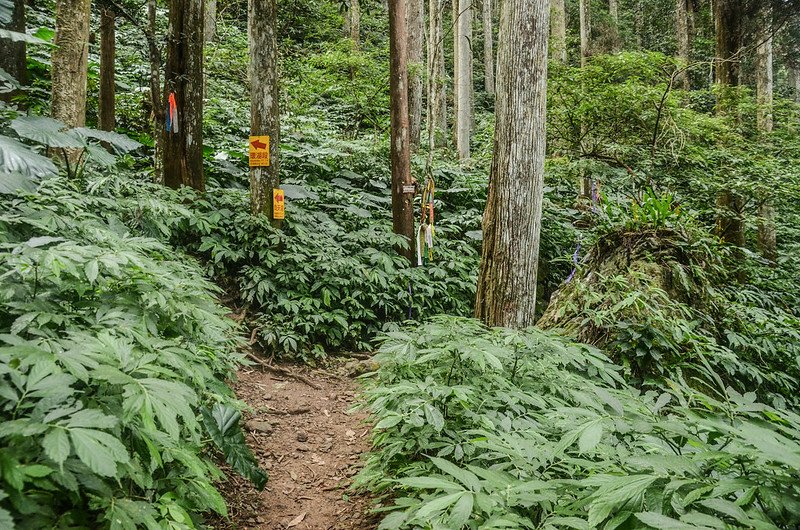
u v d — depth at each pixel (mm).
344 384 4809
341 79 9930
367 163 8977
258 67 5781
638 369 3938
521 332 2828
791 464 937
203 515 2480
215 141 8594
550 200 9258
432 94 7336
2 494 1032
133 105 8047
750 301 5590
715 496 1058
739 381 4070
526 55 4395
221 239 5520
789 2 9234
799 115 10359
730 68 9289
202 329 2695
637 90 7477
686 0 19141
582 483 1295
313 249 5961
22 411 1376
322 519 2709
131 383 1398
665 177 7590
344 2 8562
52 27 9133
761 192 7641
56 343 1490
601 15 20812
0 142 2541
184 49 5598
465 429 2619
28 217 2344
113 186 4289
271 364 4785
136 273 2283
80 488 1471
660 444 1518
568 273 7773
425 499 1988
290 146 8500
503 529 1479
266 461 3252
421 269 6582
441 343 2693
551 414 2115
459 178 9180
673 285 4547
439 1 8031
